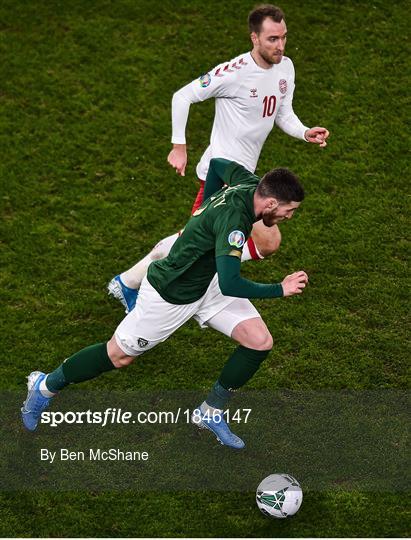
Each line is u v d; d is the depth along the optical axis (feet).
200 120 108.27
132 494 73.10
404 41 116.78
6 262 92.22
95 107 109.60
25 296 88.94
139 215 97.55
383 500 72.38
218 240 66.28
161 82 112.27
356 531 70.18
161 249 83.35
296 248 93.91
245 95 80.43
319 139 83.51
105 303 88.84
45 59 115.03
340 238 94.99
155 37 117.70
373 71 113.39
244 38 116.98
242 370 73.15
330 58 114.62
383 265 92.12
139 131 106.83
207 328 86.63
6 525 70.54
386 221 96.73
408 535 69.82
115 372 82.74
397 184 100.78
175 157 82.38
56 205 98.43
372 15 119.65
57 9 120.98
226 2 121.08
